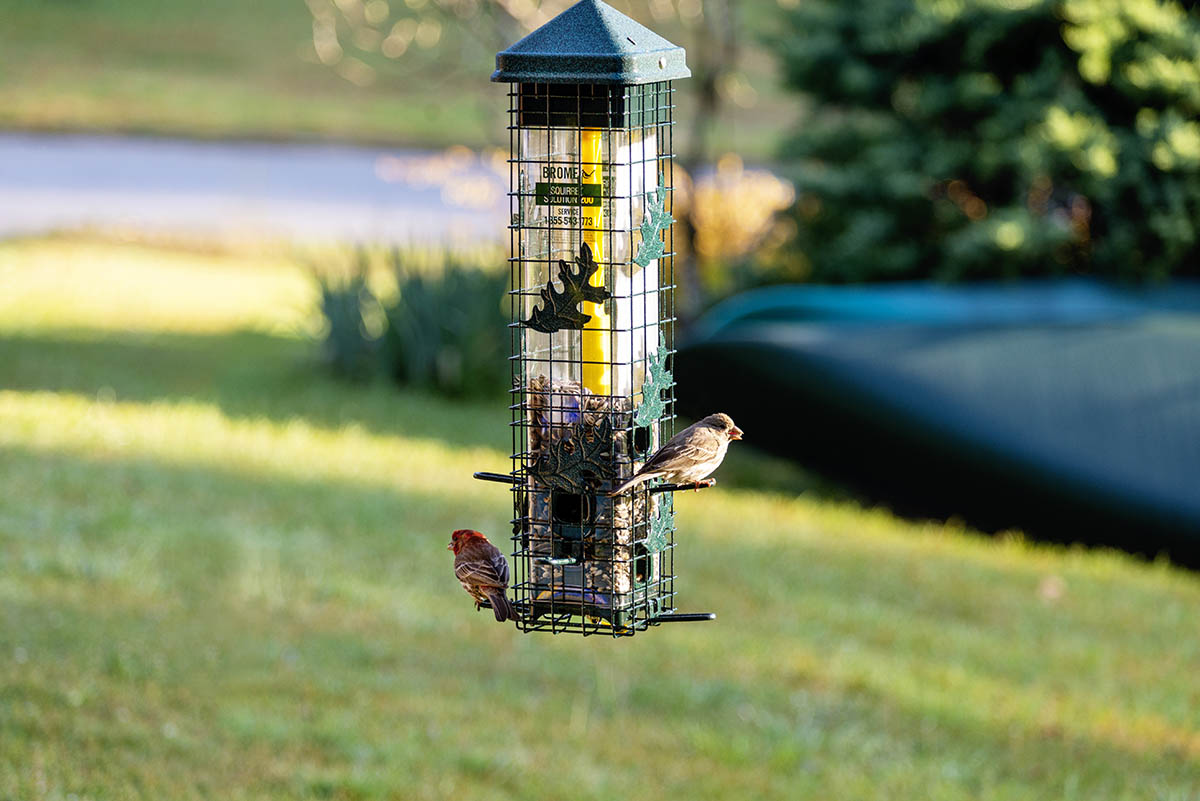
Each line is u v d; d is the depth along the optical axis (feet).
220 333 75.46
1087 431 51.19
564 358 21.77
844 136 66.28
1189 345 53.36
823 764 32.50
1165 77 59.36
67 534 41.78
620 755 32.27
